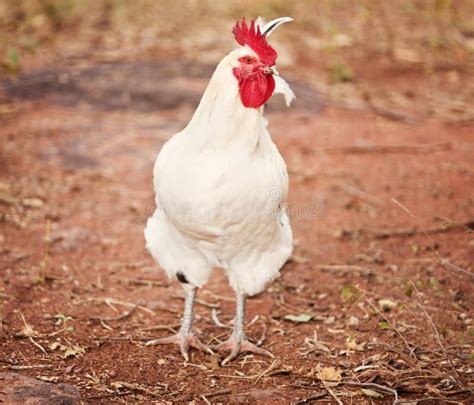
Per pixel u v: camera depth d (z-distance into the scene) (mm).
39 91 9914
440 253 6281
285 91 4539
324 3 14352
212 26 12891
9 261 5918
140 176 7852
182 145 4262
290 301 5656
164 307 5500
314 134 9078
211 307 5559
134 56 11297
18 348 4590
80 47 11664
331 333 5109
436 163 8312
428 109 9977
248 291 4668
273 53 4066
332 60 11625
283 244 4613
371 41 12547
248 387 4348
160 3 14000
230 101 4020
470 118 9680
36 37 12000
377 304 5457
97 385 4230
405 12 14023
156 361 4645
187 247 4531
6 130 8742
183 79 10289
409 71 11359
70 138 8633
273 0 14195
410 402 4051
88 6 13508
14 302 5250
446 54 12078
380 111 9859
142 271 6043
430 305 5395
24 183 7492
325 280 5965
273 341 5039
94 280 5824
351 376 4465
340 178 7926
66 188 7477
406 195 7531
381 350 4789
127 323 5199
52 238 6418
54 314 5172
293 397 4184
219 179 4012
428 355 4652
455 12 14055
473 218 6863
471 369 4418
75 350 4621
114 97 9750
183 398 4184
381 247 6504
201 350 4824
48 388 3994
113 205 7199
